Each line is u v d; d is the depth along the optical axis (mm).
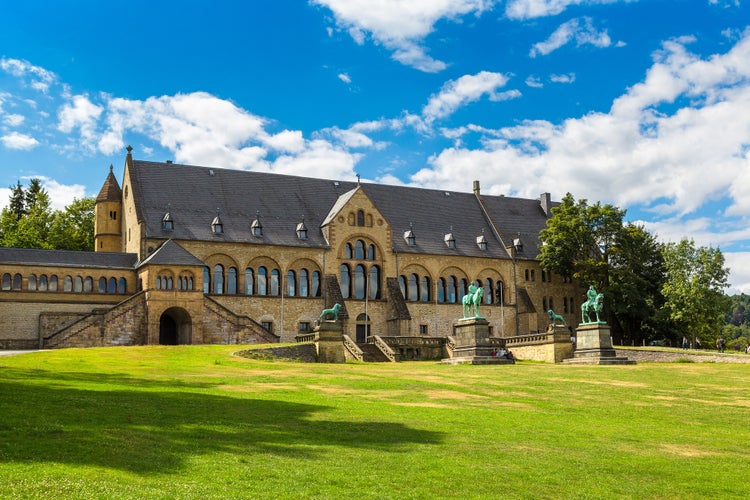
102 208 90750
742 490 19797
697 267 94750
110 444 19750
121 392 30266
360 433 24328
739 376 50688
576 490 18938
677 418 32969
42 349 69312
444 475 19312
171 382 36156
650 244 102250
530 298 100312
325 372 46375
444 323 94000
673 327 98312
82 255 78625
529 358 75812
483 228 103500
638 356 76062
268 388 35594
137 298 72562
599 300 68875
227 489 16672
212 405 28125
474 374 49250
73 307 76188
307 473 18531
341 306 85688
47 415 23250
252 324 76062
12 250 76250
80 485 15914
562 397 38406
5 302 73562
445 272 95875
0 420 21906
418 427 26250
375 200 99375
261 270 85000
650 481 20312
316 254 87688
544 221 109312
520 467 20938
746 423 32062
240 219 87062
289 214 90875
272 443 21688
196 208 85688
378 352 74562
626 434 27859
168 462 18547
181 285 74000
